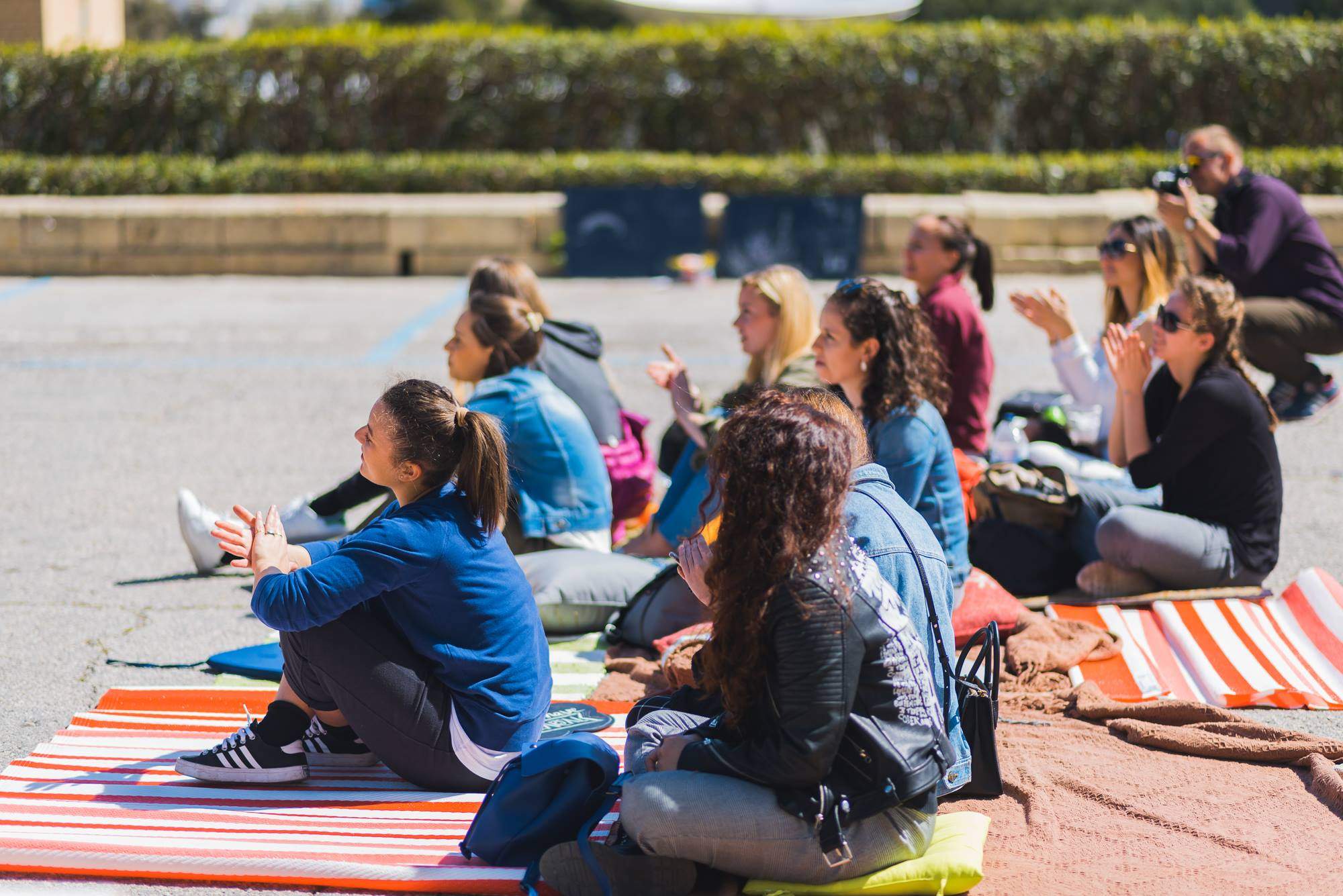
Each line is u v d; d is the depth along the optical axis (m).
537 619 3.78
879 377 4.50
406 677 3.52
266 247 14.57
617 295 13.44
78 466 7.43
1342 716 4.23
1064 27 16.20
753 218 14.34
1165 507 5.36
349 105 16.47
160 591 5.53
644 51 16.34
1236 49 15.82
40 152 16.62
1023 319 11.92
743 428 2.91
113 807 3.56
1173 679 4.52
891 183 15.16
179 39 17.30
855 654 2.87
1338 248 13.76
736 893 3.08
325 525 5.51
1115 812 3.55
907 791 2.96
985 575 5.15
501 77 16.42
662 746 3.14
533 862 3.18
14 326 11.68
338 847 3.32
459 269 14.64
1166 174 8.01
